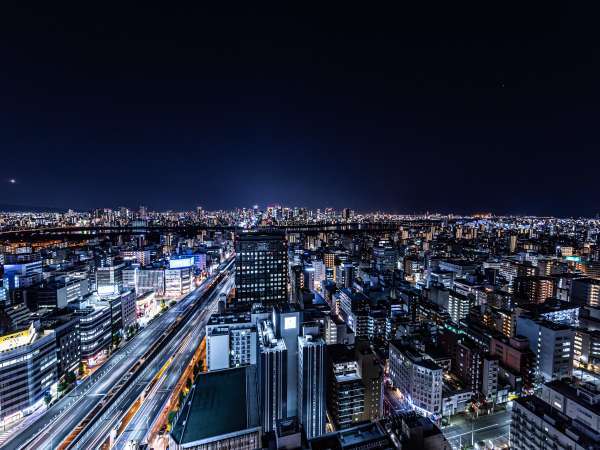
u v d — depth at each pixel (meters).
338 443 89.81
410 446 91.44
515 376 149.12
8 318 145.88
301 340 122.62
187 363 177.25
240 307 198.50
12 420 130.50
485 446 119.44
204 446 102.81
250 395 126.62
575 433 86.00
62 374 159.12
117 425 127.00
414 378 141.00
